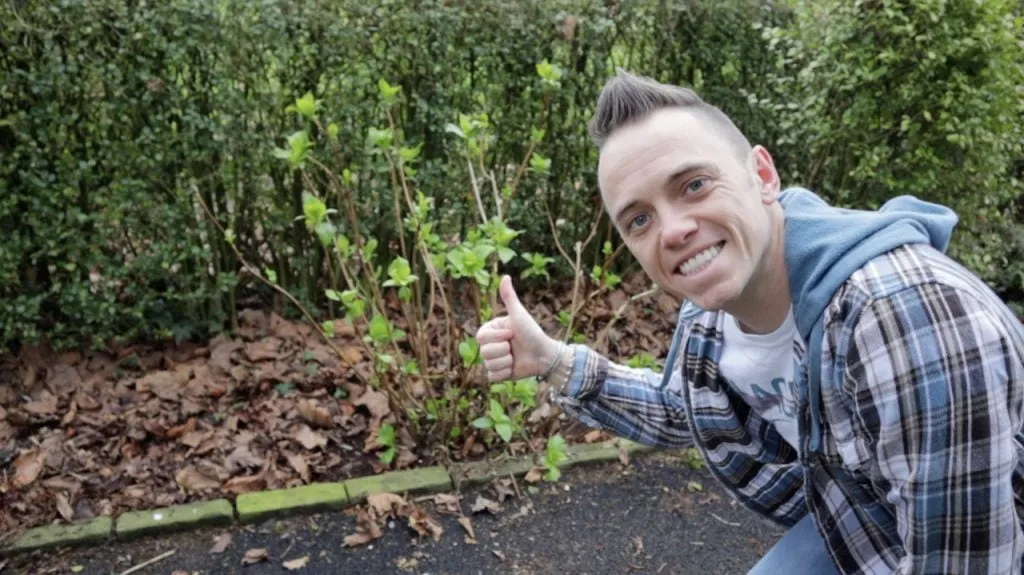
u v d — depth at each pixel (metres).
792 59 3.90
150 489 2.63
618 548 2.50
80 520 2.47
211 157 3.33
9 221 3.09
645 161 1.16
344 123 3.44
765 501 1.66
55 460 2.70
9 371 3.18
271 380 3.18
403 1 3.38
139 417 2.93
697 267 1.18
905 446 1.10
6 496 2.53
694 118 1.18
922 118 3.58
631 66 3.95
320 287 3.77
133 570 2.33
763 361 1.36
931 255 1.14
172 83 3.15
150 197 3.25
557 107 3.83
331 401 3.12
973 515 1.10
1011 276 4.16
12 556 2.35
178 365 3.28
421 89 3.55
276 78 3.35
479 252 2.36
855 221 1.19
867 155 3.65
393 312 3.70
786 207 1.29
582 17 3.68
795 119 3.93
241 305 3.72
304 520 2.56
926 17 3.38
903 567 1.20
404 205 3.62
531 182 3.87
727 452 1.60
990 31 3.42
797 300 1.21
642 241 1.22
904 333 1.07
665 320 3.87
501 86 3.67
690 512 2.68
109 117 3.11
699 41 3.96
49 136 3.03
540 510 2.66
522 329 1.57
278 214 3.53
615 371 1.66
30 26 2.90
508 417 2.66
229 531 2.50
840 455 1.26
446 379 2.79
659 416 1.68
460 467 2.79
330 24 3.31
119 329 3.39
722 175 1.16
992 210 3.96
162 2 3.04
